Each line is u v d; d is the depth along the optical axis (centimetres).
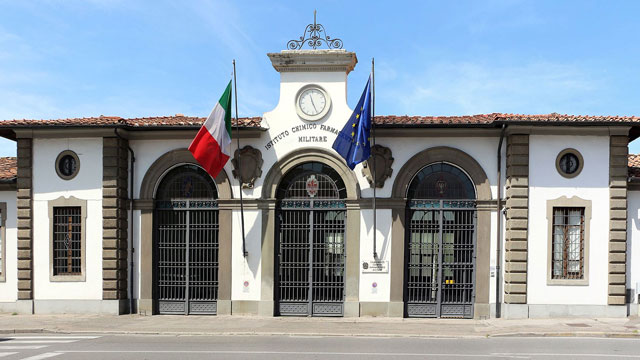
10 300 1822
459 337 1390
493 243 1678
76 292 1755
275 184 1747
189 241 1786
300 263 1748
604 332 1391
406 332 1441
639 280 1662
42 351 1209
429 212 1720
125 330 1484
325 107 1739
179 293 1781
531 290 1633
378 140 1722
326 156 1731
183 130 1758
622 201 1628
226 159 1659
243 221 1720
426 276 1712
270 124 1758
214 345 1281
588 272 1630
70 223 1778
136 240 1784
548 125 1616
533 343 1295
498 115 1688
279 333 1437
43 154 1780
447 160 1700
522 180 1634
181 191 1802
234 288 1748
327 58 1730
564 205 1636
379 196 1711
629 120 1606
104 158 1752
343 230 1742
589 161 1642
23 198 1773
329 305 1728
